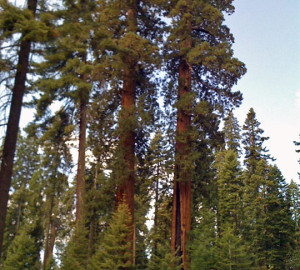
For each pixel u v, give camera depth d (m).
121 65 17.69
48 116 15.95
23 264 29.11
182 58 20.03
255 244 35.38
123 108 17.44
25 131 16.38
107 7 19.62
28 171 33.97
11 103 11.47
